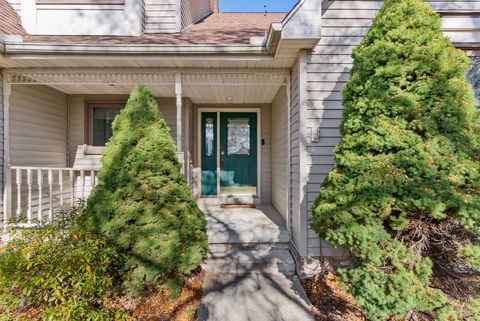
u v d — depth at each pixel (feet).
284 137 13.78
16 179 11.53
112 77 12.21
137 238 8.62
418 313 7.66
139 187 9.00
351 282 7.34
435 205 6.14
